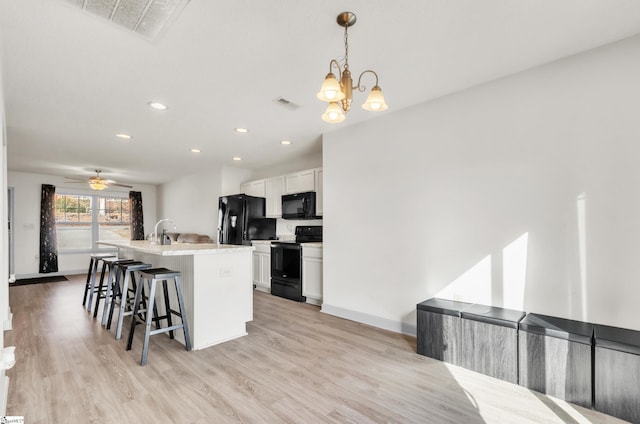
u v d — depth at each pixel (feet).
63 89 8.79
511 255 8.18
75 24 5.96
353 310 11.80
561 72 7.52
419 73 8.14
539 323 7.04
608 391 6.02
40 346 9.22
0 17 5.71
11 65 7.43
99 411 6.06
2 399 5.19
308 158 17.70
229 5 5.52
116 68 7.70
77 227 24.39
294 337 10.04
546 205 7.68
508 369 7.23
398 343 9.52
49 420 5.77
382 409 6.20
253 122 11.74
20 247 21.45
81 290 17.56
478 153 8.80
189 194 23.40
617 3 5.58
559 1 5.52
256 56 7.24
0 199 6.03
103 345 9.33
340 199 12.38
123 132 12.78
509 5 5.63
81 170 20.90
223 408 6.20
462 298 9.01
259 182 19.44
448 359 8.17
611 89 6.90
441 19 5.98
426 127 9.90
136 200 26.91
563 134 7.48
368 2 5.51
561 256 7.45
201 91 9.05
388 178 10.85
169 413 6.02
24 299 15.38
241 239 18.03
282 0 5.42
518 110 8.13
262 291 17.35
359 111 10.65
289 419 5.88
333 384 7.13
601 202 6.98
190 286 9.33
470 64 7.72
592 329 6.62
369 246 11.34
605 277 6.90
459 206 9.13
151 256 11.91
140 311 10.51
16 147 14.90
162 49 6.89
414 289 10.07
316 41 6.67
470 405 6.33
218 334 9.60
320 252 14.02
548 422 5.81
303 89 8.99
